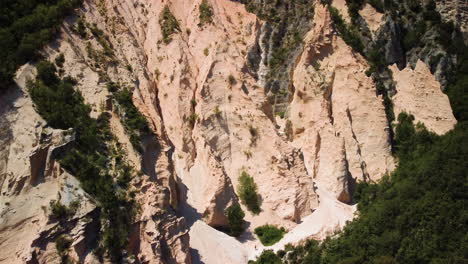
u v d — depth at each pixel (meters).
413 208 57.47
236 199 60.12
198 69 68.19
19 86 55.66
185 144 63.47
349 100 67.44
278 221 60.19
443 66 71.12
